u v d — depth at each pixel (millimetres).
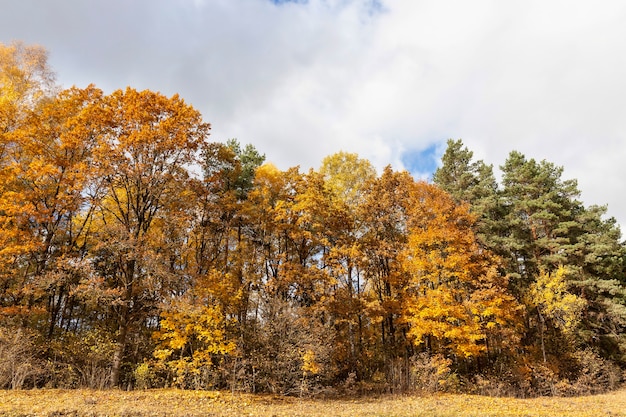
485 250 25344
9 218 15914
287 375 18859
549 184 33781
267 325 19328
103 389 15680
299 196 23062
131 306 18750
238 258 21734
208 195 21922
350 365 22453
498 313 21406
